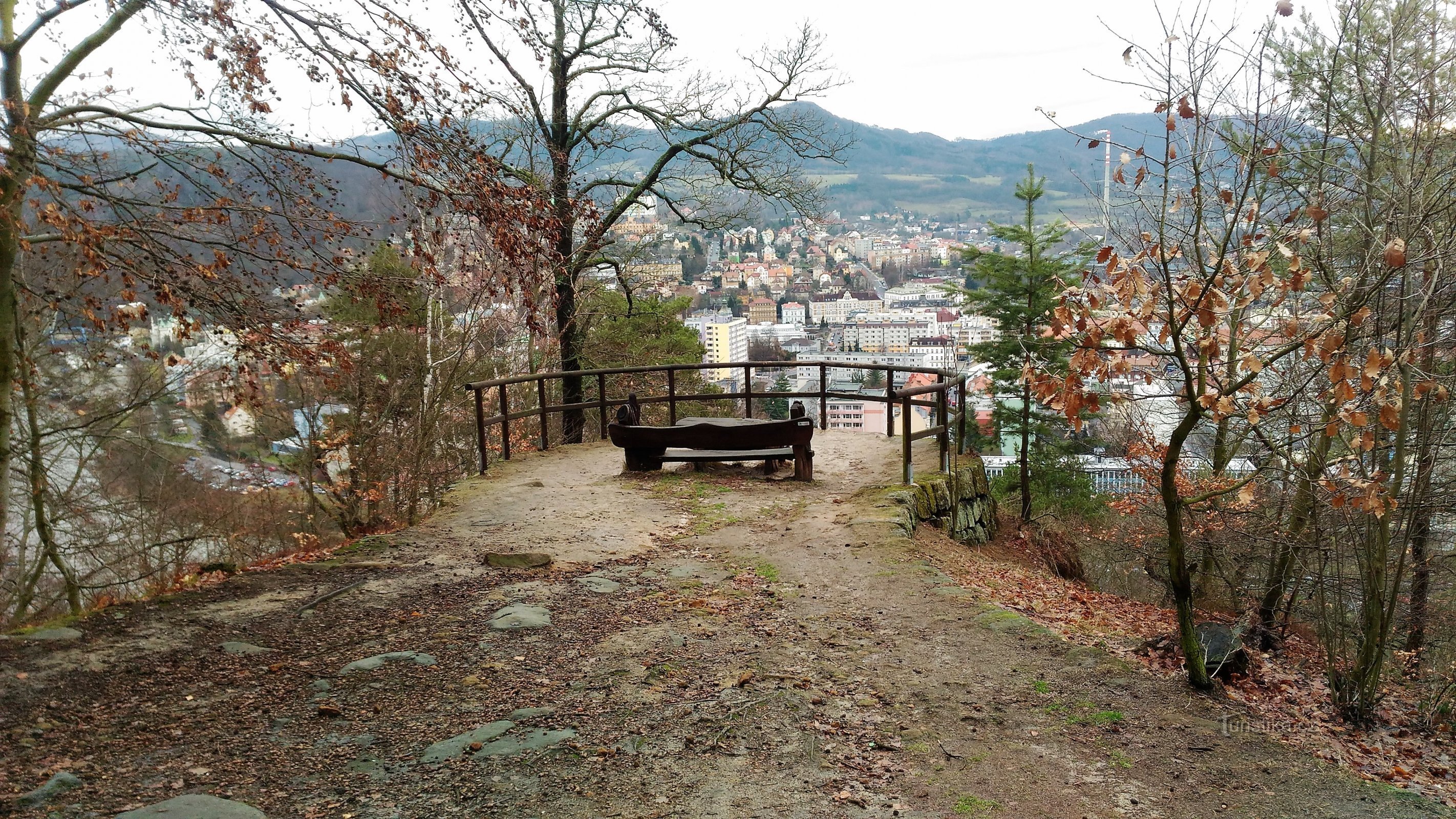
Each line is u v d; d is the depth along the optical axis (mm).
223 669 4465
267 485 14258
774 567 6469
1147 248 3938
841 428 12516
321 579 6086
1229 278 3957
